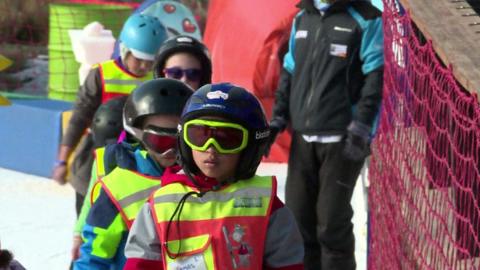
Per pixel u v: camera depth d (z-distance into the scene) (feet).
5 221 72.64
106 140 46.47
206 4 154.10
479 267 37.24
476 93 31.81
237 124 30.14
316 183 55.77
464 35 36.88
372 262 52.49
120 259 35.42
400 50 49.14
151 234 30.96
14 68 133.28
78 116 55.72
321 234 55.11
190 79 47.65
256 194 31.07
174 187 31.22
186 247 30.60
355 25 53.83
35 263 63.93
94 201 36.88
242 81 87.71
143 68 56.24
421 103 44.93
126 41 56.18
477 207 36.47
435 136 44.27
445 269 39.45
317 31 54.90
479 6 43.62
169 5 93.30
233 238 30.55
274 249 30.94
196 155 30.66
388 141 50.57
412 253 44.52
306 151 55.11
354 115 54.39
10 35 142.51
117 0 127.24
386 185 50.08
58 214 74.54
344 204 54.60
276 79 86.69
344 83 54.29
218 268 30.37
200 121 30.09
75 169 50.96
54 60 110.11
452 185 41.19
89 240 35.35
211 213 30.76
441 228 41.93
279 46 86.79
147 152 36.86
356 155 53.67
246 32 88.07
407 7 42.37
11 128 87.04
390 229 48.24
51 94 110.63
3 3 143.23
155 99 36.88
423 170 45.73
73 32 95.91
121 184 36.01
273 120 56.54
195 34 94.02
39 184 82.79
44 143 84.74
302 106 55.11
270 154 87.25
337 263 55.11
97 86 56.08
